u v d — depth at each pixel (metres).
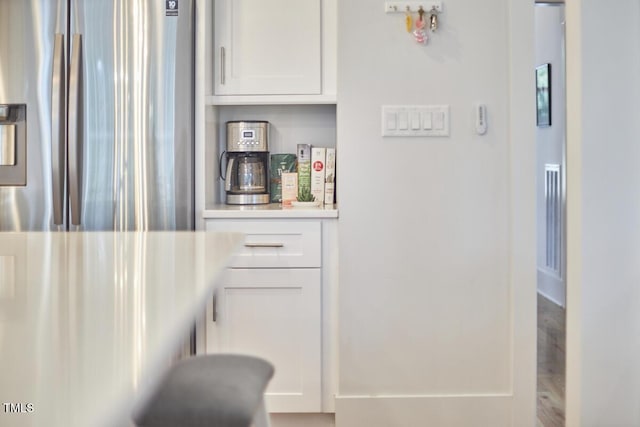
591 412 3.03
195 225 3.16
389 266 3.16
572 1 2.99
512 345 3.16
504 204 3.16
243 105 3.63
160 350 0.68
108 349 0.68
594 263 2.99
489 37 3.13
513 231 3.13
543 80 5.96
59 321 0.81
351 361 3.18
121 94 3.05
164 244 1.61
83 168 3.06
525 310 3.15
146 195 3.07
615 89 2.96
